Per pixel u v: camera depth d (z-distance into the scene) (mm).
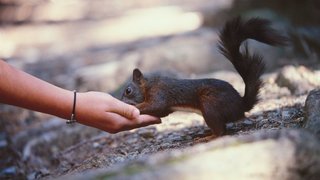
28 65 3881
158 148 1473
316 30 2830
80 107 1407
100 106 1412
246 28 1431
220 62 2898
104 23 6305
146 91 1482
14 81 1382
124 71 3000
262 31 1431
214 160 1028
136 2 8039
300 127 1306
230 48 1438
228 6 4371
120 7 7656
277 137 1064
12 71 1391
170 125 1762
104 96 1431
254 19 1429
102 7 7621
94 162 1524
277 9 3426
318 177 1028
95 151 1754
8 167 1891
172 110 1462
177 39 3756
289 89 1942
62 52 4465
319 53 2639
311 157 1031
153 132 1707
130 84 1503
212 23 4223
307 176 1027
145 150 1499
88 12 7270
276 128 1344
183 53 3062
